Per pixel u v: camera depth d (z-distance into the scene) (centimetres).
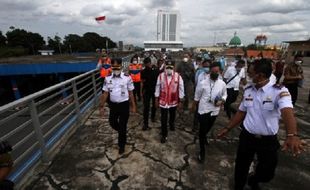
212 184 307
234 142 440
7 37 9556
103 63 828
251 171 331
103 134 470
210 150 404
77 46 10619
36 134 341
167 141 438
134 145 420
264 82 219
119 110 379
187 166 349
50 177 317
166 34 13688
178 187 300
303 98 850
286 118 194
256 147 231
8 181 197
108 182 308
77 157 373
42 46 10619
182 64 636
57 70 1747
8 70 1677
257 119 223
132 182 309
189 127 517
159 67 574
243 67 532
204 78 363
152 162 359
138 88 746
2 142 196
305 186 308
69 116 539
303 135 485
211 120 355
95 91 729
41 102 366
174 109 470
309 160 377
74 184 303
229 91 536
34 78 1933
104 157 374
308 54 3341
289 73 646
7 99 1991
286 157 386
